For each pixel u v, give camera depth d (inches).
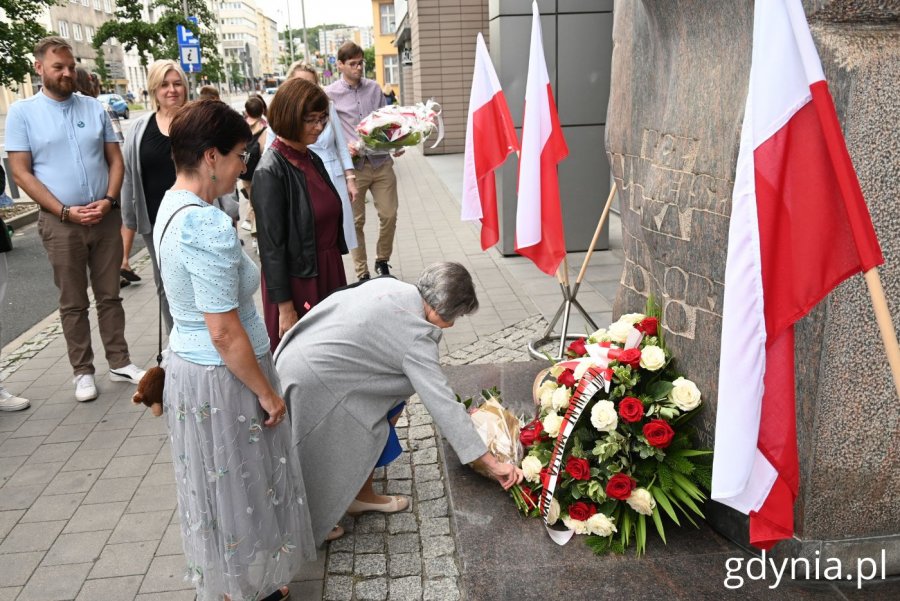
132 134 178.9
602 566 109.1
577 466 114.0
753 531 92.9
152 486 144.1
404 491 136.4
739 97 102.2
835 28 91.3
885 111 89.7
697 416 118.7
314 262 141.9
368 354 111.6
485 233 192.1
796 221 83.0
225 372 91.6
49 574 118.2
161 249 88.8
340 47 265.9
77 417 176.1
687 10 112.3
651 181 127.8
